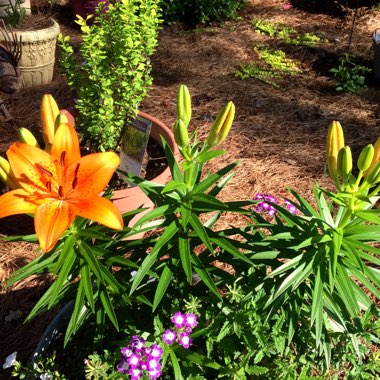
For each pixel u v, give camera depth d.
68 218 1.43
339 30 6.28
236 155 3.91
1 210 1.42
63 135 1.47
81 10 5.88
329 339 1.93
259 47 5.72
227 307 1.82
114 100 3.01
